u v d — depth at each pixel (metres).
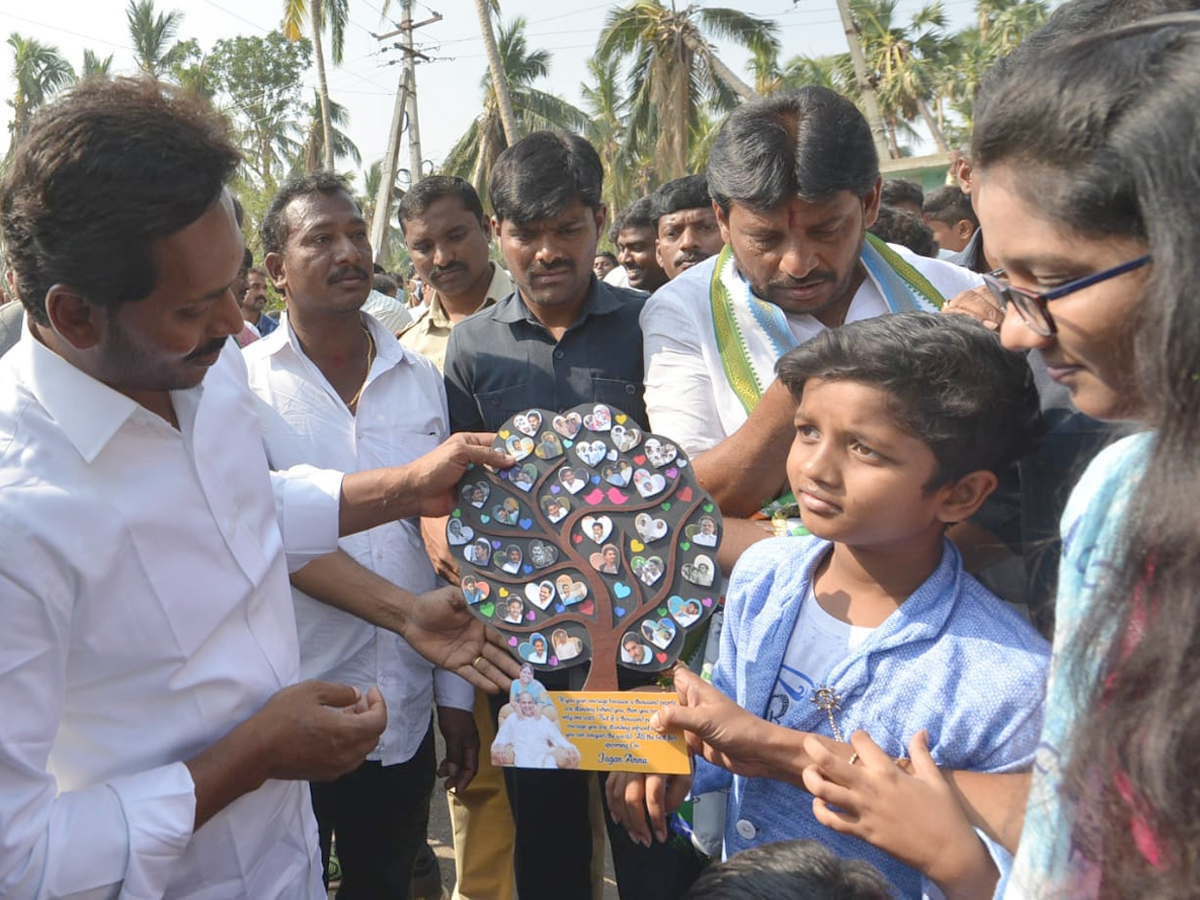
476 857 2.66
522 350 2.55
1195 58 0.71
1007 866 1.19
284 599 1.63
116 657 1.33
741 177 1.85
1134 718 0.73
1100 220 0.74
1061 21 1.38
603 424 1.62
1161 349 0.69
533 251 2.42
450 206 3.26
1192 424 0.70
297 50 30.84
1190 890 0.70
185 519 1.39
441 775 2.47
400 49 20.88
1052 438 1.50
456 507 1.67
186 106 1.22
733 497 1.86
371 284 2.47
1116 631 0.76
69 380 1.28
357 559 2.35
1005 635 1.38
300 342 2.47
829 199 1.81
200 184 1.17
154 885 1.29
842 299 2.12
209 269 1.21
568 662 1.55
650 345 2.18
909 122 25.42
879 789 1.17
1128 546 0.74
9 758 1.18
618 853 2.04
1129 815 0.76
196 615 1.40
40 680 1.22
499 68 14.91
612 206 24.27
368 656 2.34
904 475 1.32
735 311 2.05
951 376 1.30
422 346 3.49
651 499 1.58
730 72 19.62
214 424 1.49
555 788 2.18
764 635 1.54
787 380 1.43
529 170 2.37
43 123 1.17
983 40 25.16
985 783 1.25
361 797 2.41
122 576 1.31
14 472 1.23
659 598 1.55
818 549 1.57
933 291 2.10
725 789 1.69
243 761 1.38
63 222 1.13
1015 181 0.80
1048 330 0.83
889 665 1.39
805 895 1.12
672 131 19.69
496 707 2.40
